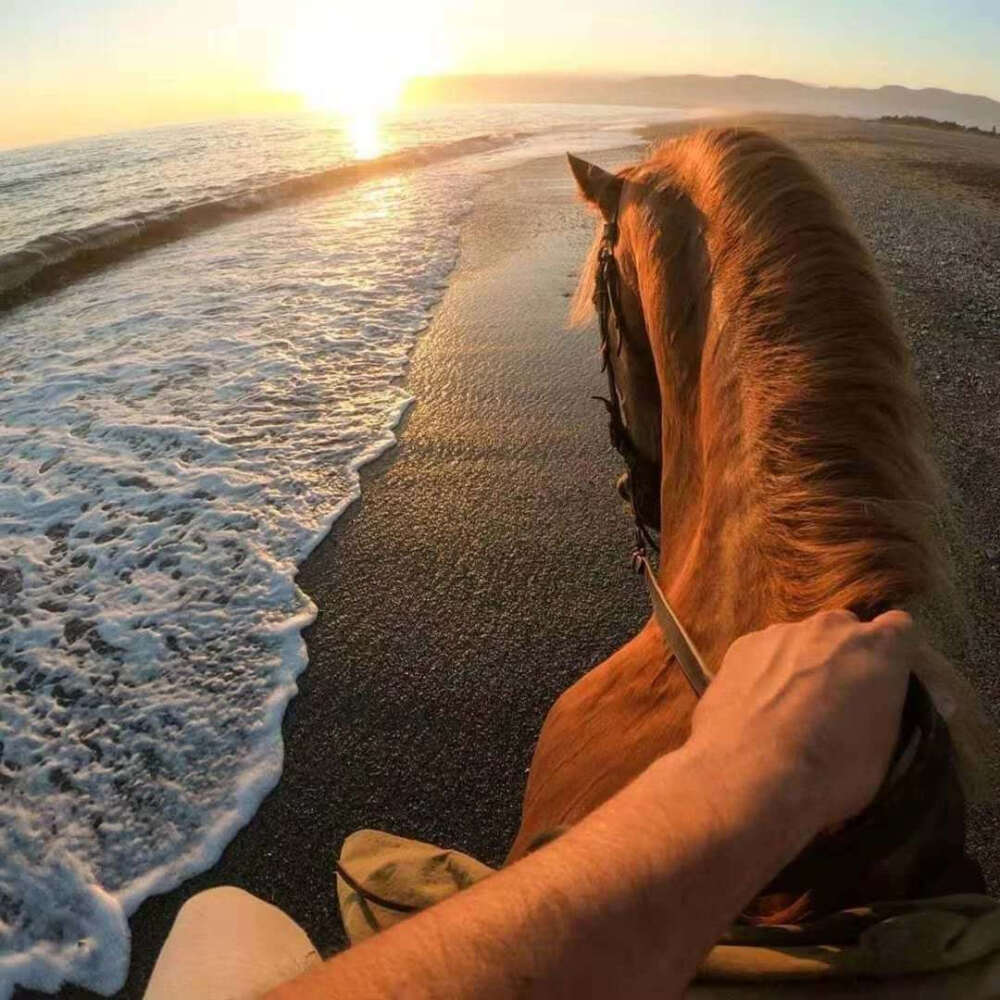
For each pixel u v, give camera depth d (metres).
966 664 3.60
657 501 1.98
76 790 3.44
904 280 9.36
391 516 5.30
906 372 1.10
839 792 0.71
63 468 6.08
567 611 4.37
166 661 4.14
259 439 6.39
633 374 1.83
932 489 1.05
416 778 3.45
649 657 1.62
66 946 2.85
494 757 3.53
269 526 5.24
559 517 5.20
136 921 2.93
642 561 1.99
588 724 1.72
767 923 0.98
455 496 5.50
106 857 3.15
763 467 1.09
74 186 22.31
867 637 0.82
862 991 0.80
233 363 7.93
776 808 0.66
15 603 4.63
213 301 10.14
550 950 0.54
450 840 3.19
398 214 15.60
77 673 4.09
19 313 10.33
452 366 7.68
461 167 23.48
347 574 4.75
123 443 6.43
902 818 0.82
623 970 0.55
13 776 3.52
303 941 1.97
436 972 0.52
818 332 1.10
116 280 11.69
